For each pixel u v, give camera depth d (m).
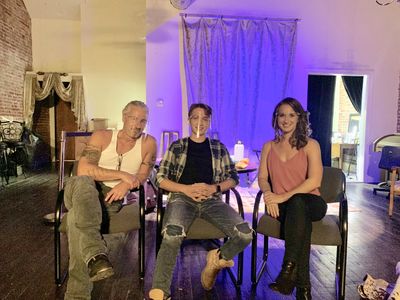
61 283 2.08
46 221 3.28
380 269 2.39
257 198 2.11
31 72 7.59
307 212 1.81
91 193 1.75
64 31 8.03
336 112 6.70
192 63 5.09
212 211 1.99
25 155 6.68
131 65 7.79
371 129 5.70
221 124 5.20
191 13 5.16
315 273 2.32
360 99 6.09
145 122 2.16
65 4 7.62
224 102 5.18
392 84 5.63
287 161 2.07
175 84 5.24
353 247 2.82
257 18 5.16
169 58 5.21
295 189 1.97
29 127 7.52
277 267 2.42
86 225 1.68
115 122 7.86
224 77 5.16
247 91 5.21
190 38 5.07
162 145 5.14
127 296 1.96
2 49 6.43
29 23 7.85
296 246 1.73
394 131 5.70
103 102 7.82
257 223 2.05
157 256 1.82
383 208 4.11
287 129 2.08
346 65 5.51
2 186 5.13
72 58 8.09
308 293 1.73
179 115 5.28
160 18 5.16
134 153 2.17
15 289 2.01
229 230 1.89
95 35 7.70
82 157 2.13
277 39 5.20
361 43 5.49
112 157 2.16
